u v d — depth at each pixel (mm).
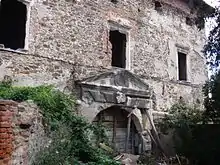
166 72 14047
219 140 10398
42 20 9703
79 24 10727
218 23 10062
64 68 10070
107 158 8039
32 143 5484
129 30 12602
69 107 8438
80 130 8047
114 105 11023
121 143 11695
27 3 9453
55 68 9820
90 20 11109
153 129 12000
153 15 13930
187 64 15359
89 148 7883
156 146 11859
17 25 11586
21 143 4984
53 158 5812
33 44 9383
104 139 9625
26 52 9172
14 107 4758
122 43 12633
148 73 13117
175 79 14445
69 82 10133
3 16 12375
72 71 10266
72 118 8164
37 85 9258
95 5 11383
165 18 14555
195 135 11570
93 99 10391
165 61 14102
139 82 12086
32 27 9430
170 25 14758
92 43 11023
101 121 10984
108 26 11742
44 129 6676
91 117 10180
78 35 10633
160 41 14023
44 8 9812
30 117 5492
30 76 9156
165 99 13711
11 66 8781
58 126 7086
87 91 10289
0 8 11812
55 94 8484
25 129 5191
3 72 8578
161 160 11227
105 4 11773
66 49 10203
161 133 12734
